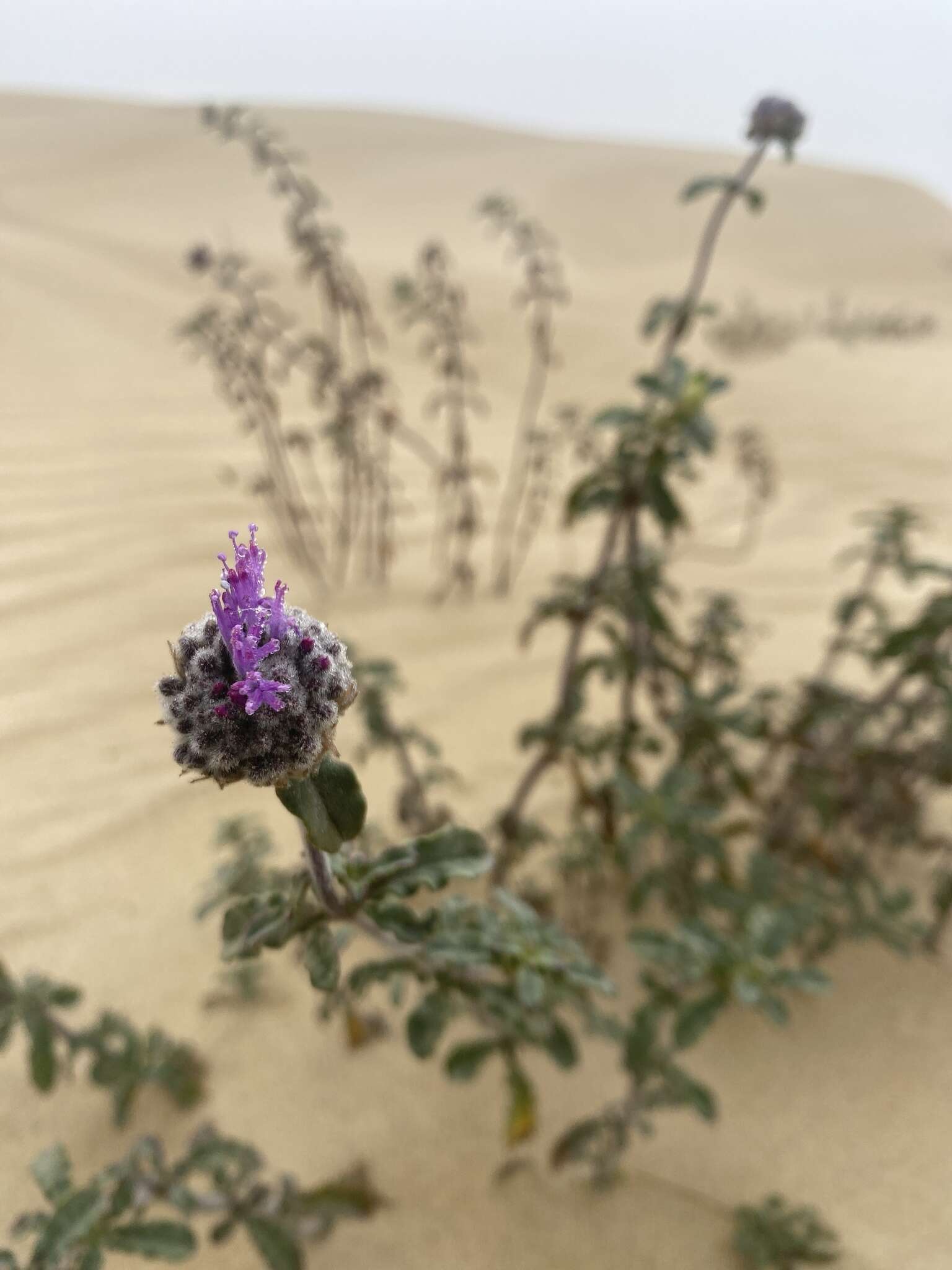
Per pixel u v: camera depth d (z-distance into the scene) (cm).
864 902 420
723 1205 310
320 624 152
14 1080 327
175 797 435
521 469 985
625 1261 293
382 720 393
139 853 404
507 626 649
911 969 398
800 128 328
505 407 1313
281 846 425
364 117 3603
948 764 397
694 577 793
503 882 410
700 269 351
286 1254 255
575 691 375
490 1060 354
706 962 293
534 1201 308
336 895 185
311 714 143
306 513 666
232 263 605
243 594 141
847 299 2645
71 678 479
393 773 489
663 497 338
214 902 348
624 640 383
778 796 451
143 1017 343
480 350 1591
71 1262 223
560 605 363
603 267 2556
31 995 285
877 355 1898
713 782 419
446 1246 293
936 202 3716
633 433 345
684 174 3391
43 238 1472
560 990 272
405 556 725
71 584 543
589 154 3509
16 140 2686
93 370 902
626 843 339
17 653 485
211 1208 256
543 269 615
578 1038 369
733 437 1208
